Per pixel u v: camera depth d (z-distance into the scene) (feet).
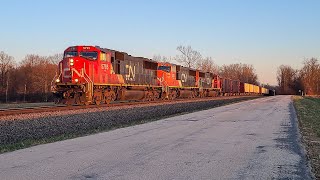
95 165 29.48
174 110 98.58
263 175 26.58
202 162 30.81
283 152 35.86
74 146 39.27
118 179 25.12
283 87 600.39
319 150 37.42
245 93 325.42
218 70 527.40
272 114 86.07
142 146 39.06
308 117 81.46
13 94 244.63
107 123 65.00
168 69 157.69
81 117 69.77
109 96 108.78
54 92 99.55
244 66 608.19
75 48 102.58
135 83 127.34
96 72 100.99
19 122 60.08
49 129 55.36
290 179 25.55
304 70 527.81
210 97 209.26
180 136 47.03
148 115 82.43
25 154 34.60
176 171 27.48
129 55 124.16
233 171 27.68
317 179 25.68
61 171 27.35
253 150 36.83
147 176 25.93
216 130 53.62
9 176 25.86
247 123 63.98
